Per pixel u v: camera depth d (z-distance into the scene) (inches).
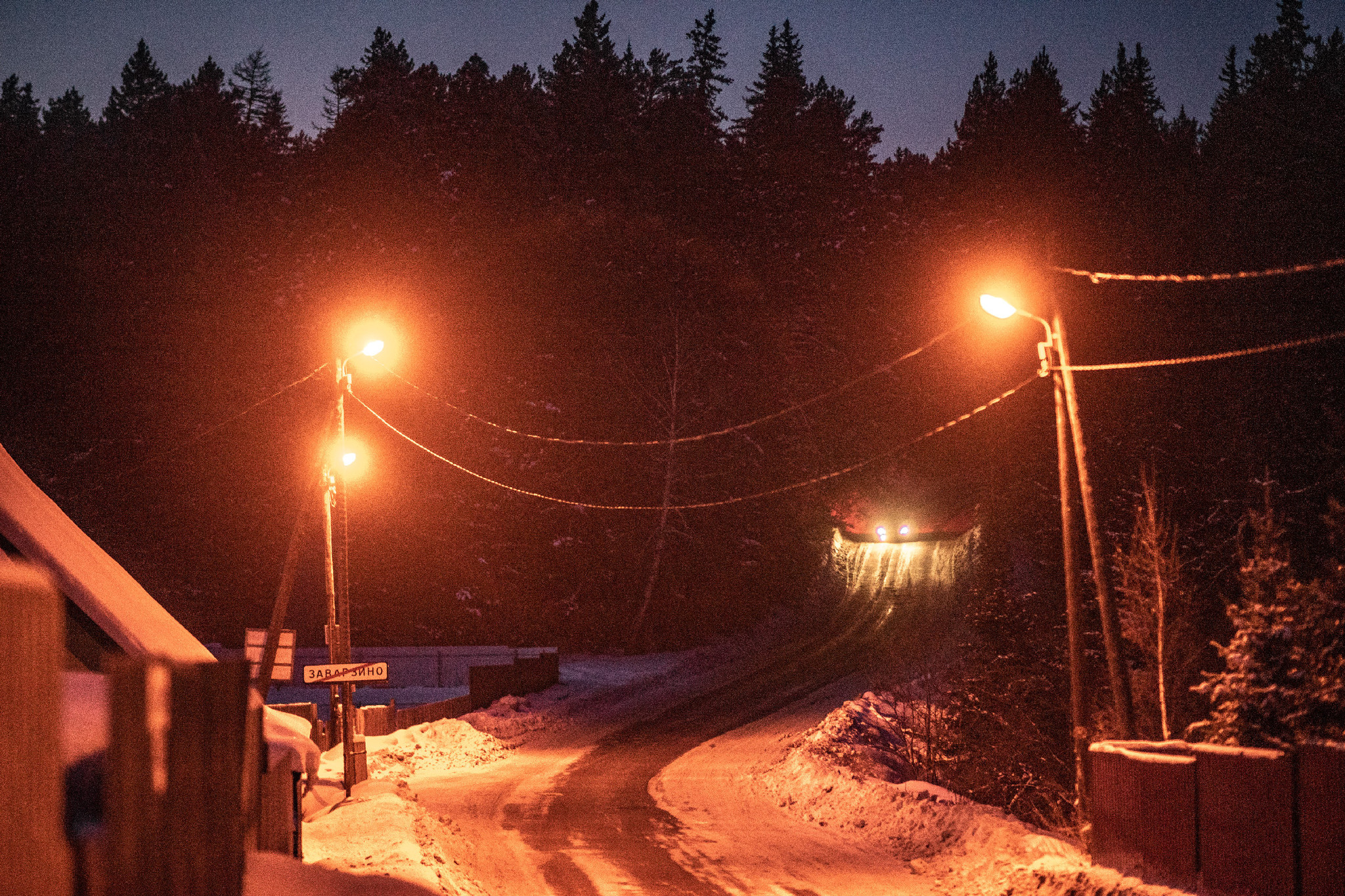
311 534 2600.9
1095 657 1350.9
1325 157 2977.4
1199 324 2556.6
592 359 2807.6
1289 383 2204.7
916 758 1448.1
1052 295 788.6
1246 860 543.5
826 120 4037.9
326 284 2763.3
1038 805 1248.8
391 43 3983.8
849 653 2415.1
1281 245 2605.8
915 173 4724.4
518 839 908.0
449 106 3563.0
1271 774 530.0
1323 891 496.1
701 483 2755.9
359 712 1106.1
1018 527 2608.3
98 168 3344.0
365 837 751.1
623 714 1868.8
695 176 3353.8
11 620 184.9
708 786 1232.2
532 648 2522.1
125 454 2556.6
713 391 2741.1
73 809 230.7
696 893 708.0
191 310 2669.8
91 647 500.7
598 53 3742.6
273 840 524.4
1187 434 2105.1
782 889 722.8
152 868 214.7
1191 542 1643.7
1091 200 3454.7
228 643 2544.3
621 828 959.6
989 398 3147.1
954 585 2930.6
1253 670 751.7
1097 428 2171.5
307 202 3159.5
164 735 239.0
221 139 3661.4
